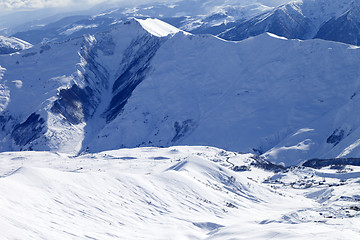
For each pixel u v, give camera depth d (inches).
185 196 3747.5
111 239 2529.5
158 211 3272.6
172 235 2780.5
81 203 2957.7
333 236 1982.0
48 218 2556.6
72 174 3267.7
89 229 2610.7
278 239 2098.9
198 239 2790.4
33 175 2994.6
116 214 2984.7
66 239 2322.8
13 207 2501.2
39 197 2783.0
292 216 2723.9
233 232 2500.0
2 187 2664.9
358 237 1984.5
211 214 3513.8
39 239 2212.1
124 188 3425.2
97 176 3417.8
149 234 2778.1
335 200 3727.9
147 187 3590.1
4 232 2128.4
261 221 2876.5
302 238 2046.0
